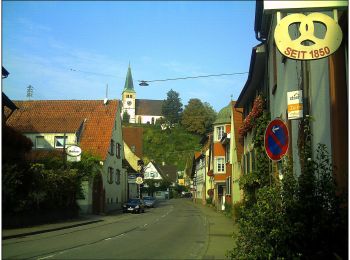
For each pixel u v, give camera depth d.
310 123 10.12
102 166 41.31
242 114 31.58
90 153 36.28
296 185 7.37
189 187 120.25
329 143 9.09
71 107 48.06
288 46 7.79
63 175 29.11
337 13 8.01
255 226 7.59
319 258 6.81
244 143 27.95
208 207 59.28
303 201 7.10
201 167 78.56
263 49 18.38
